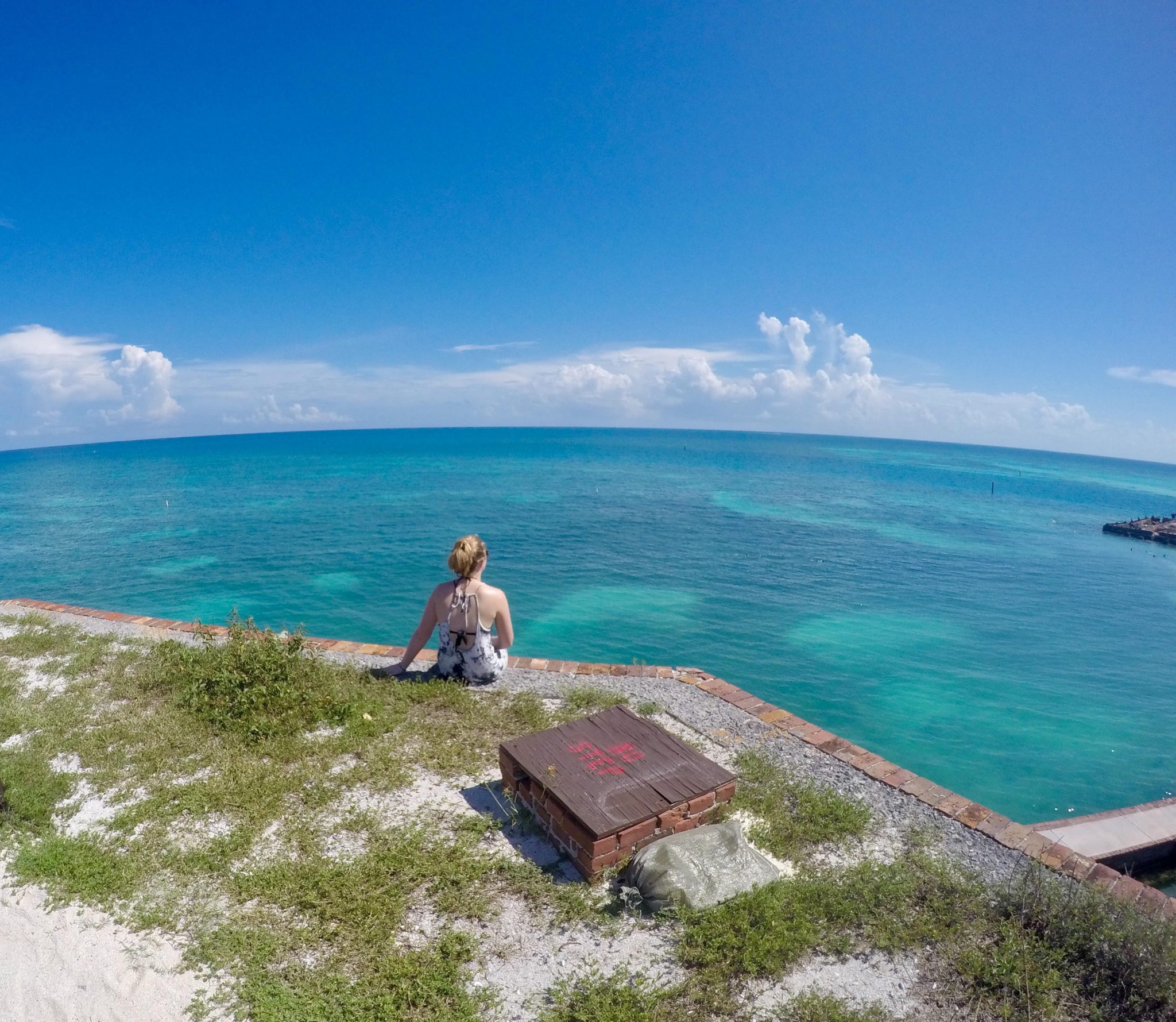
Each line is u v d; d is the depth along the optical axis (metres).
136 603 27.17
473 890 4.07
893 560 39.94
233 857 4.29
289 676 6.43
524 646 22.42
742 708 6.83
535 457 139.62
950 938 3.79
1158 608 31.81
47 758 5.40
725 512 57.28
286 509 55.28
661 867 3.97
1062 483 134.25
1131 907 3.90
